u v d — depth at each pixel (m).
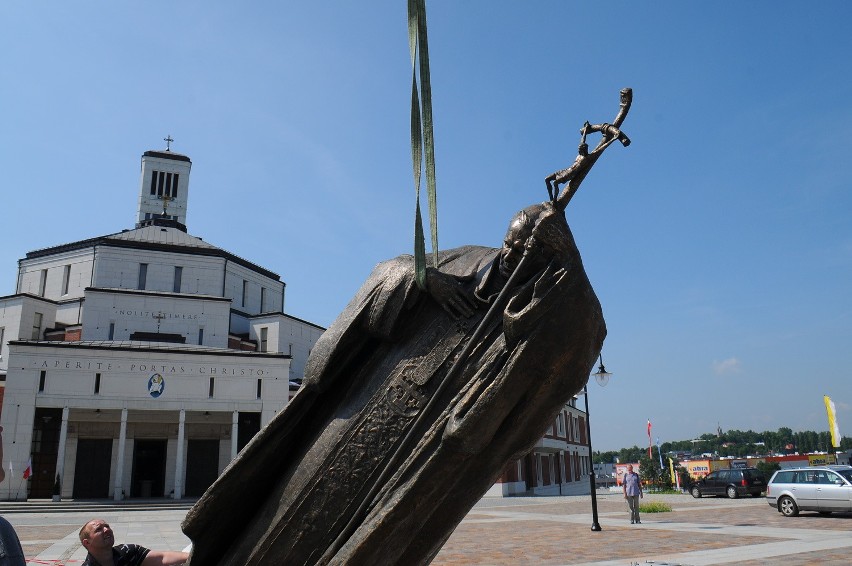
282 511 3.03
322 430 3.15
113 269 53.41
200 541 3.23
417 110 2.92
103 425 42.88
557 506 31.20
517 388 2.71
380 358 3.20
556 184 2.94
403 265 3.18
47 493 40.28
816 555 11.34
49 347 39.31
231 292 57.25
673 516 22.02
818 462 63.66
